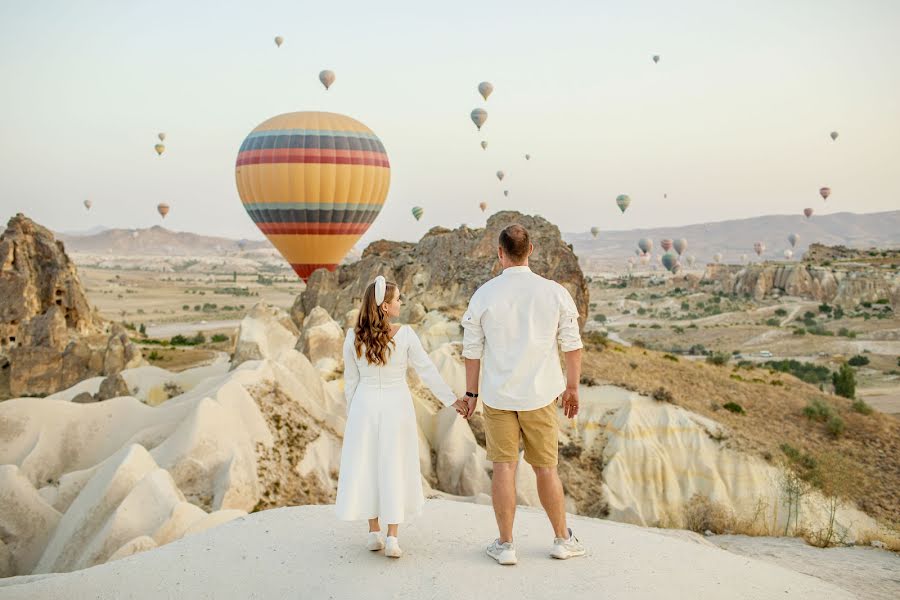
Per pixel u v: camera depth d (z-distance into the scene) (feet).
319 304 206.80
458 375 127.44
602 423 135.13
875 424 146.20
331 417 94.27
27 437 84.74
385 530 22.35
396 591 18.71
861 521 114.32
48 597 18.98
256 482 75.56
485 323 20.35
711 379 164.66
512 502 20.30
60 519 61.98
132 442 83.87
